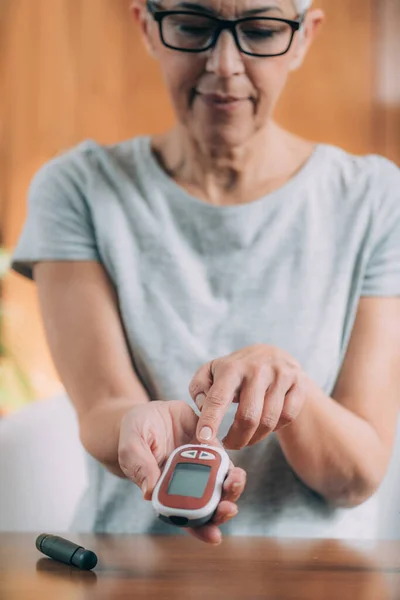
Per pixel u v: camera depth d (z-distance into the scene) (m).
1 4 1.93
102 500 1.40
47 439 1.41
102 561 0.91
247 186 1.50
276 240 1.47
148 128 1.91
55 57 1.92
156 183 1.49
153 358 1.41
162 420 0.97
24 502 1.38
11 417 1.41
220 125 1.44
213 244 1.47
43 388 1.94
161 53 1.43
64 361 1.35
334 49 1.83
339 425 1.27
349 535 1.38
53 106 1.93
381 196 1.48
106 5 1.90
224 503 0.80
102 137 1.92
